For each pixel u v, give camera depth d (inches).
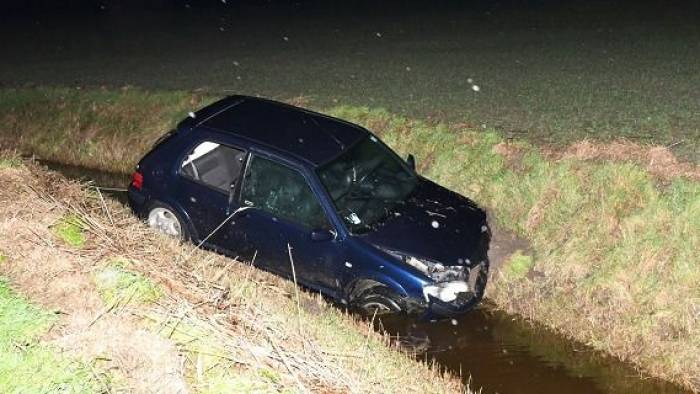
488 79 536.7
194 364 182.7
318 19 917.8
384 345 253.8
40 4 1126.4
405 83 536.1
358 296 276.5
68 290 205.6
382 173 297.4
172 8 1075.9
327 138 297.4
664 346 261.1
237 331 196.1
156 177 307.1
